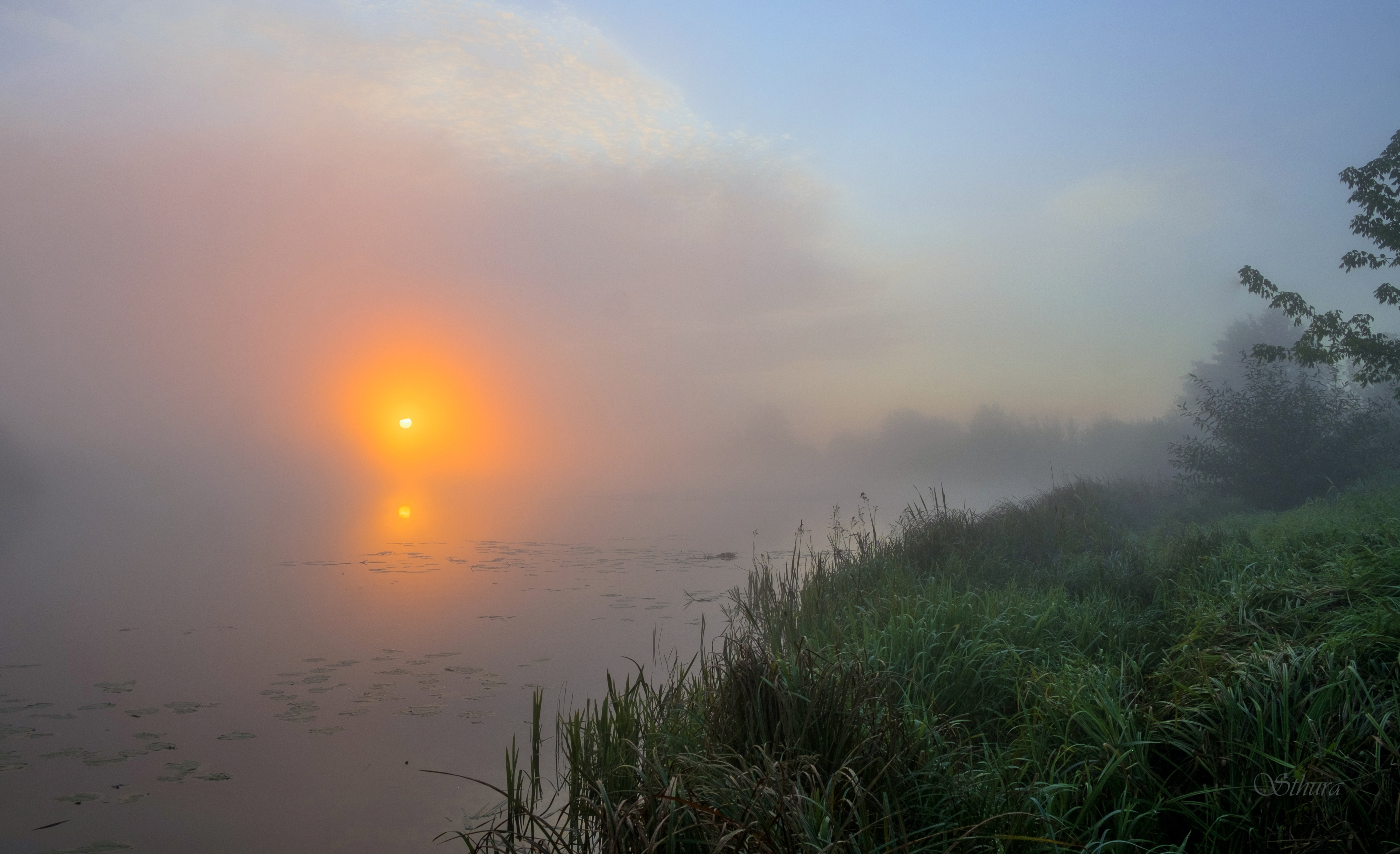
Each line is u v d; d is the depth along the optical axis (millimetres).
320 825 5602
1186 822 4223
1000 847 3705
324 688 8914
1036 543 11648
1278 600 6406
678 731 5684
